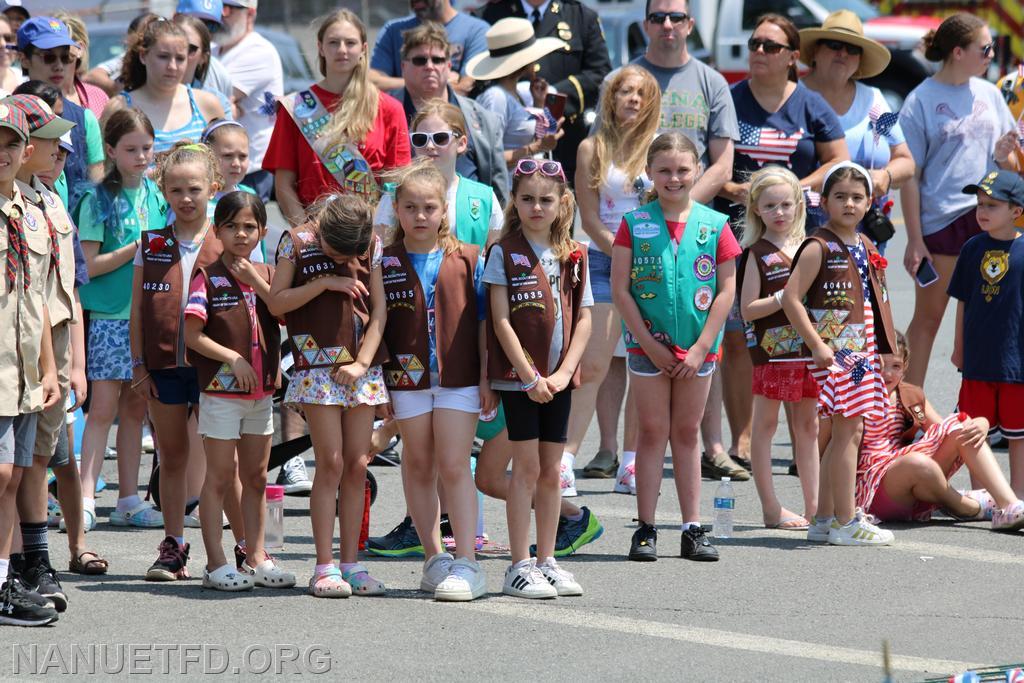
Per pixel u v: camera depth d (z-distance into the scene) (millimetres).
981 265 28188
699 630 19812
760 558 24297
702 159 32188
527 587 21531
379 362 21781
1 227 19547
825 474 25625
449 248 22062
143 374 23125
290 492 29703
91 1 65875
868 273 25797
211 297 21734
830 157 32969
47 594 20438
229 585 21781
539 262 21734
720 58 74375
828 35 34062
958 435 27031
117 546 25016
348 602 21234
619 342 31812
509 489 21891
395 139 28828
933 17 75000
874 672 17953
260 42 37844
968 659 18531
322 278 21203
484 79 33469
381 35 39531
